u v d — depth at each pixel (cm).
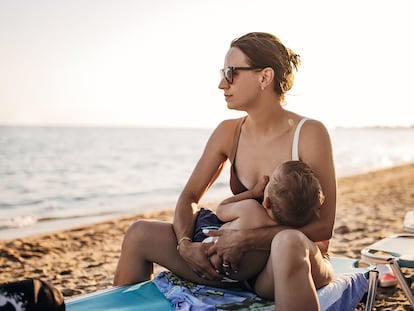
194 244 265
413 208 1105
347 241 698
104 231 943
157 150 4566
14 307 181
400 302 392
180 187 1969
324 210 260
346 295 271
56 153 3791
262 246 246
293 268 216
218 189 1811
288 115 279
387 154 4859
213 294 261
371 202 1266
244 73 269
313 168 262
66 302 253
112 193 1770
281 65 271
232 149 293
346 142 7981
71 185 1992
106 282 536
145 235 282
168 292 266
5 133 7794
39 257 689
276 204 242
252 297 258
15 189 1839
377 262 319
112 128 14975
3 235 954
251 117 280
